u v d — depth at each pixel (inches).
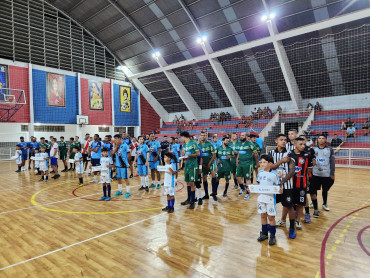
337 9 517.7
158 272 107.7
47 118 709.3
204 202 225.5
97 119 834.2
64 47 762.8
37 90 689.0
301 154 146.3
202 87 848.3
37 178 373.4
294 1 530.9
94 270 110.7
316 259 116.7
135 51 842.2
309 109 671.8
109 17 751.1
